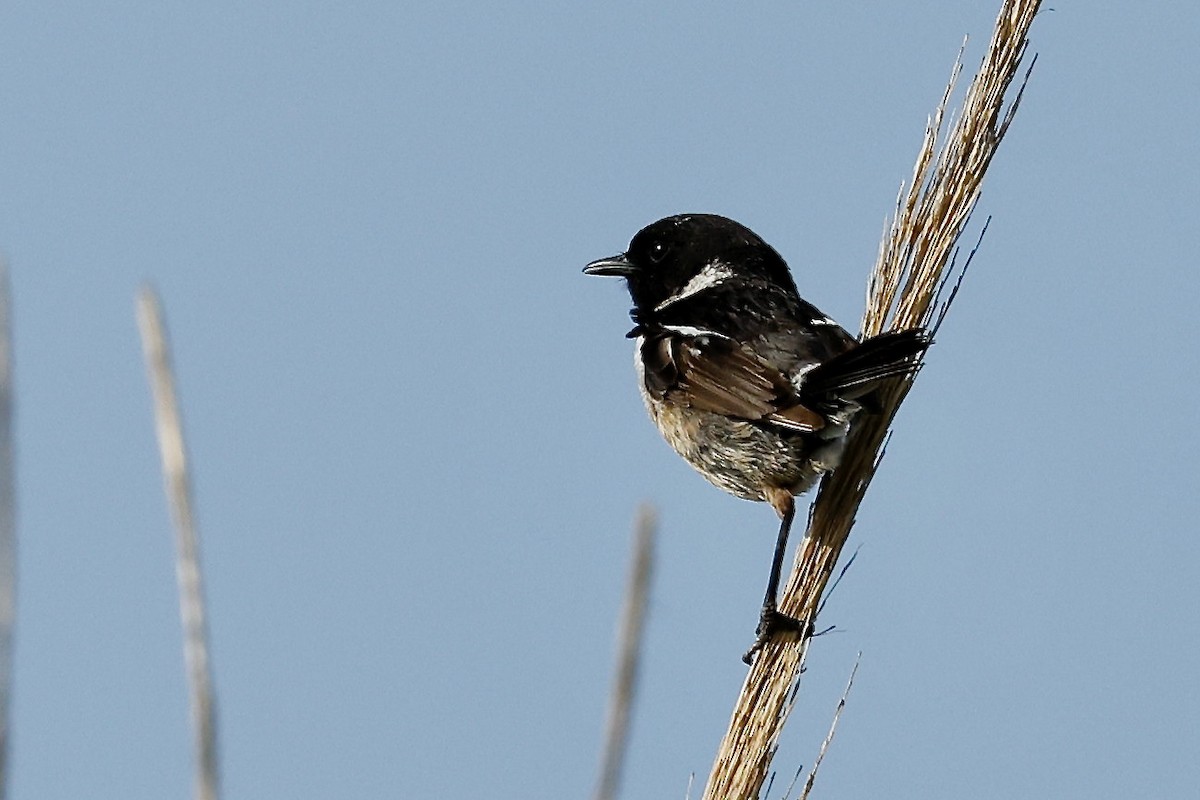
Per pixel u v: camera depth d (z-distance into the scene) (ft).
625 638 11.05
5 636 11.81
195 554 13.07
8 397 12.10
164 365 13.21
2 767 11.61
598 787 10.97
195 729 12.86
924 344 33.01
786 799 26.50
